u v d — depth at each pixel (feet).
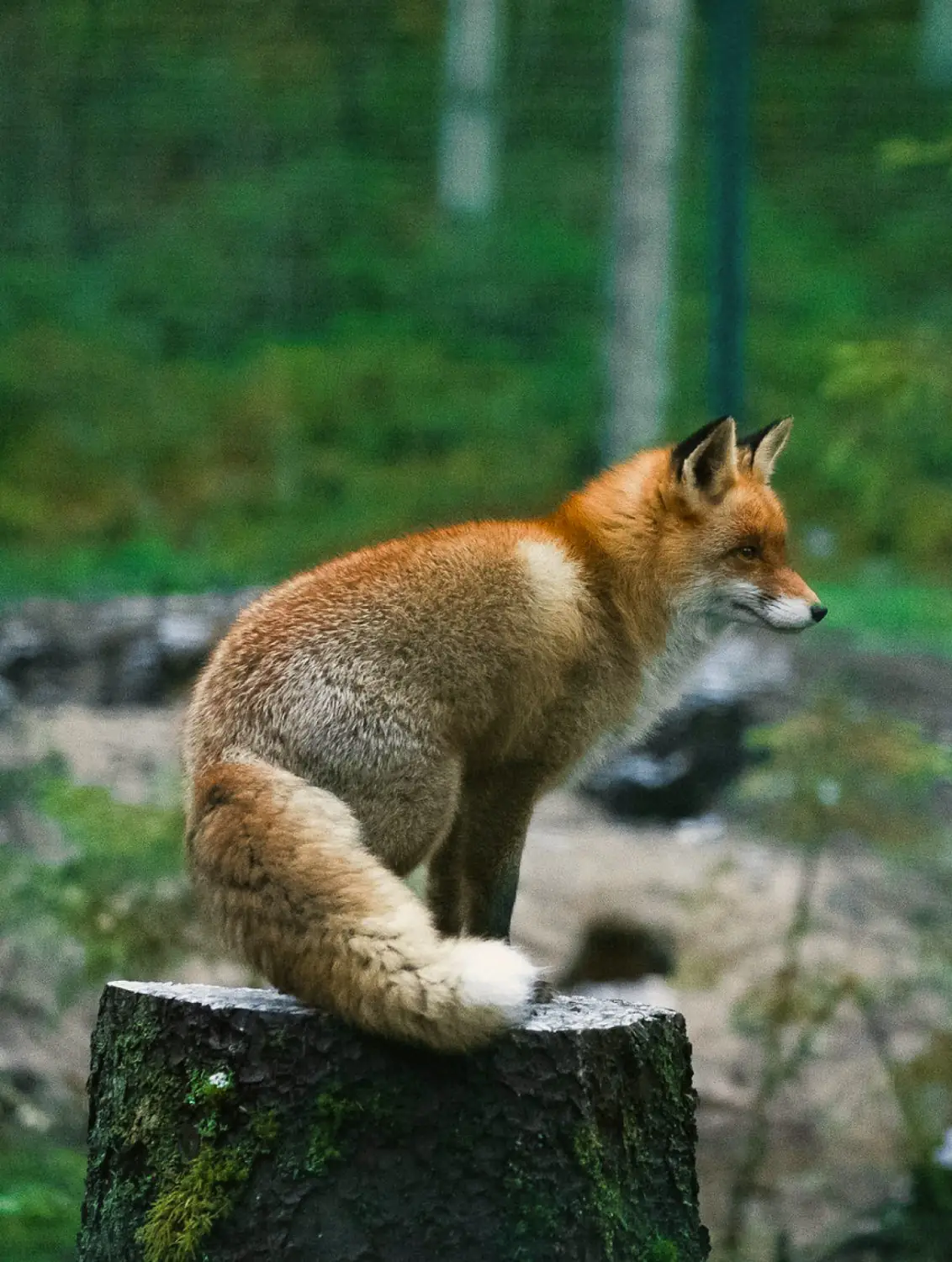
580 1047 15.98
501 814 19.24
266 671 17.17
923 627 54.70
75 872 24.61
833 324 83.92
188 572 62.34
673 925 35.63
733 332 49.67
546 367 85.92
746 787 28.55
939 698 45.37
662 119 55.77
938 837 30.50
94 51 93.15
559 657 19.02
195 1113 15.93
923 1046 31.73
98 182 92.68
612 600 20.49
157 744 40.78
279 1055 15.71
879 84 90.63
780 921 35.53
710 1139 30.14
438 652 17.79
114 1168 16.55
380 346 87.10
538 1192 15.67
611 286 57.21
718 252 49.67
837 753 28.02
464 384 84.07
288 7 98.17
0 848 27.68
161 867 24.29
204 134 94.48
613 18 99.30
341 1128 15.56
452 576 18.24
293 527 71.56
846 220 90.99
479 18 95.50
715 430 21.29
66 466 76.43
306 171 94.32
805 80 91.30
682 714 43.09
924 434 67.31
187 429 80.33
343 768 17.03
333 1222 15.48
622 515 21.07
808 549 66.90
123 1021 16.72
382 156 96.94
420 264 91.25
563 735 19.39
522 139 98.12
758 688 44.21
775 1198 28.55
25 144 91.45
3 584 58.13
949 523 66.59
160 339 88.07
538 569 19.06
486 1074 15.71
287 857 15.69
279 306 90.33
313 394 82.58
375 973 14.97
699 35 96.84
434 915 19.45
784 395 79.00
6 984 29.50
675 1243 16.92
